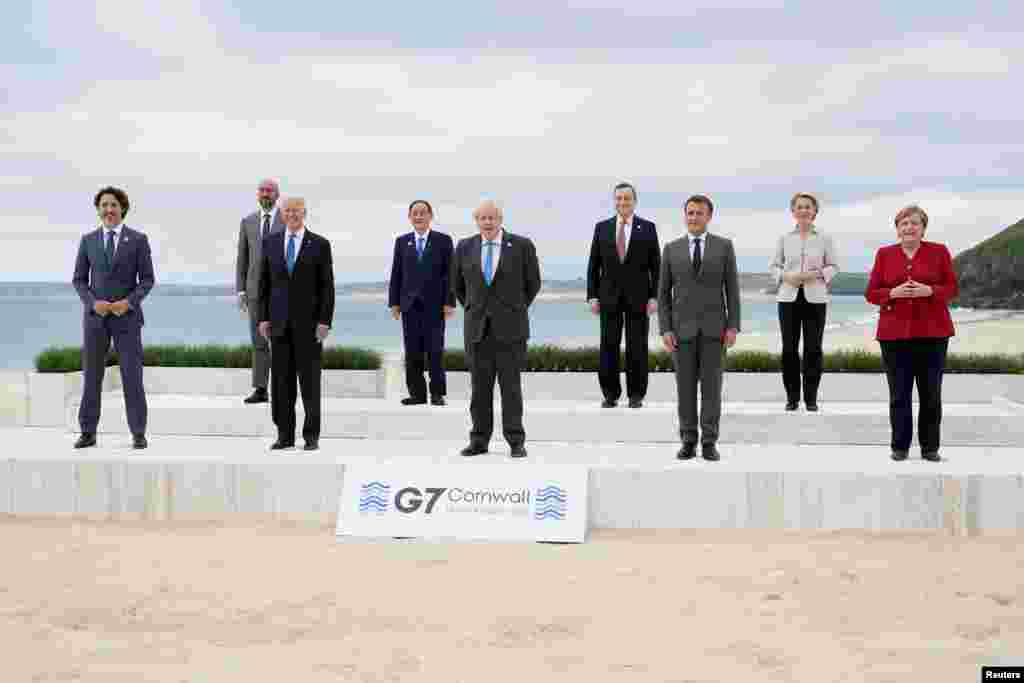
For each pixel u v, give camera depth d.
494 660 5.64
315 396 9.79
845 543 8.32
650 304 11.26
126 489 9.16
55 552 8.05
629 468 8.82
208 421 11.39
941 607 6.64
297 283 9.59
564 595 6.92
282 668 5.49
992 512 8.56
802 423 10.79
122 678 5.34
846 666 5.54
